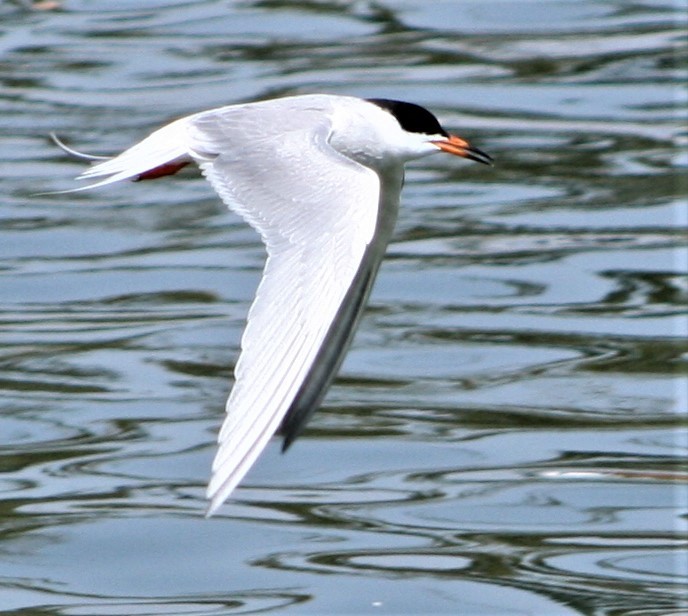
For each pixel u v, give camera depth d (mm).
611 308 16484
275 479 13180
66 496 12789
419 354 15484
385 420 14141
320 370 9500
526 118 21750
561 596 11508
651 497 12844
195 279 17172
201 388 14648
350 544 12117
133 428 13914
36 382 14766
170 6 26297
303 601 11391
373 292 16922
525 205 19188
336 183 8422
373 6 26109
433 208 19156
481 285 17062
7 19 25750
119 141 20609
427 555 12023
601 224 18562
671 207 18938
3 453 13492
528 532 12352
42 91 22547
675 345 15594
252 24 25297
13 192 19438
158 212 19141
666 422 14078
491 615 11211
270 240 8266
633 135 21125
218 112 9336
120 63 23609
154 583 11547
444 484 13070
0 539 12180
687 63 23516
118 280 17188
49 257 17797
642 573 11836
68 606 11414
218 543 12141
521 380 14938
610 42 24422
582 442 13742
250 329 7816
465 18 25516
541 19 25500
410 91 22422
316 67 23312
